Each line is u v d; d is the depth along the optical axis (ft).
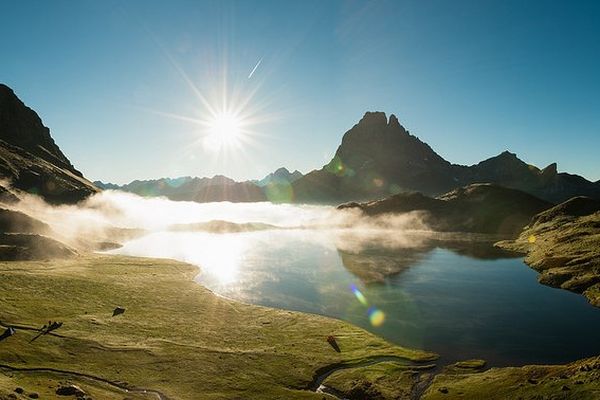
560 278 388.37
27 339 204.03
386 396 169.78
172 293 326.24
